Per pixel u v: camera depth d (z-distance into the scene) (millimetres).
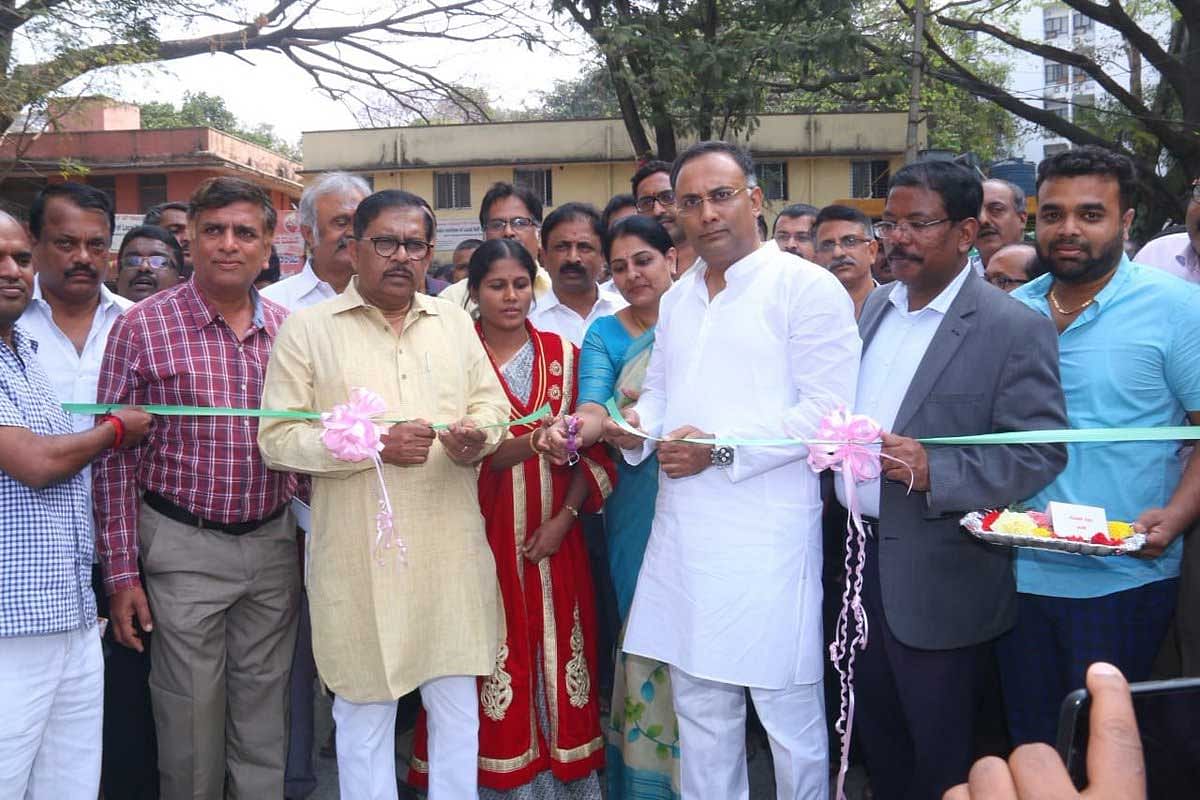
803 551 2682
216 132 21500
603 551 4133
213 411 2729
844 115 19188
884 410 2773
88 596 2648
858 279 4168
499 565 3184
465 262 5594
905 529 2678
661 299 3021
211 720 3039
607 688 4254
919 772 2773
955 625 2654
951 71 14289
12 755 2434
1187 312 2680
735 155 2691
